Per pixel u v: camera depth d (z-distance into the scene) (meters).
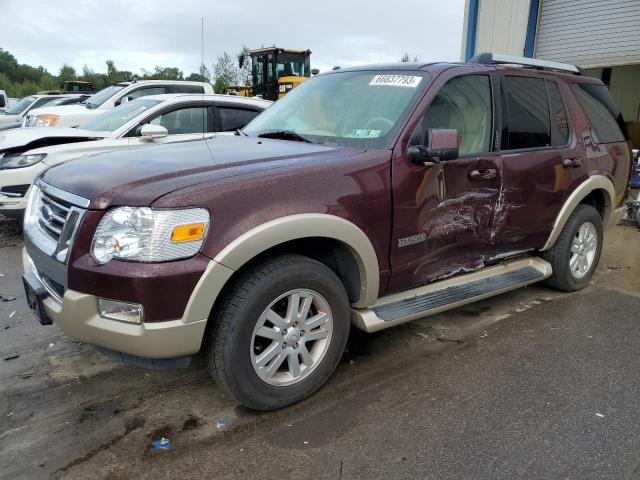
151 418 2.79
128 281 2.33
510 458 2.48
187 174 2.60
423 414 2.83
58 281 2.54
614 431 2.69
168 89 10.28
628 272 5.38
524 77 4.02
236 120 7.45
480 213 3.57
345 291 2.98
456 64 3.65
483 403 2.94
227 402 2.95
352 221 2.86
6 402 2.94
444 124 3.37
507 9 10.70
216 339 2.57
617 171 4.82
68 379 3.19
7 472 2.37
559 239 4.44
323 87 3.93
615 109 4.95
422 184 3.17
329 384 3.13
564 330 3.93
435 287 3.55
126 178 2.57
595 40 9.90
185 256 2.37
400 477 2.35
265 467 2.41
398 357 3.48
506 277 4.01
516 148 3.83
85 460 2.46
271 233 2.54
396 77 3.54
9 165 6.11
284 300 2.81
